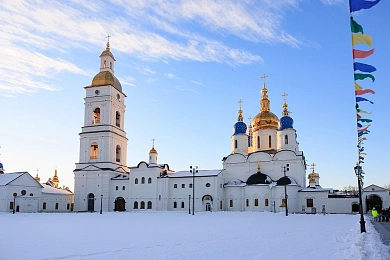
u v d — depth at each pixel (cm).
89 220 4944
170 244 2161
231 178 9044
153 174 9031
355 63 1547
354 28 1336
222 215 6612
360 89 1753
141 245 2116
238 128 9550
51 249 1958
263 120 9412
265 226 3691
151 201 8925
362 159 3331
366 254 1705
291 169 8562
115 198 9281
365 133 2530
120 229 3306
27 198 8569
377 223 4341
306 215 6625
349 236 2600
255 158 8925
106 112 9581
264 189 8125
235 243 2211
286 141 8944
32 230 3198
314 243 2200
